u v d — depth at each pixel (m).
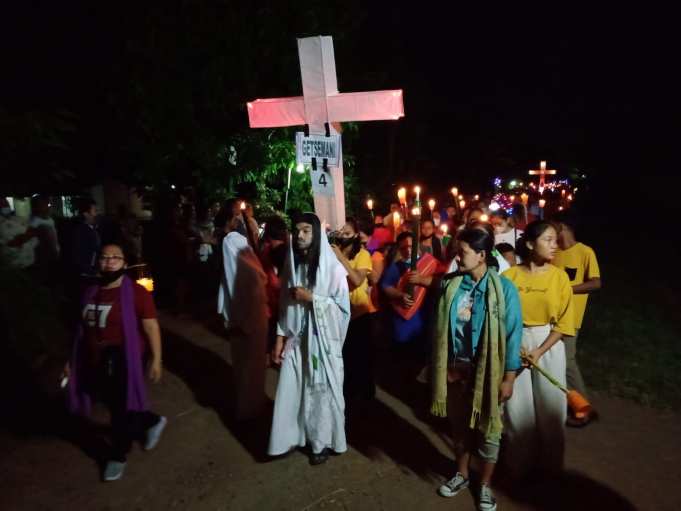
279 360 4.48
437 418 5.26
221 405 5.62
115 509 3.97
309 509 3.92
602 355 6.82
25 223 7.49
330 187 4.06
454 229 8.95
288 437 4.47
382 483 4.20
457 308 3.70
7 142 4.38
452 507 3.88
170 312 9.14
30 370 5.11
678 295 11.22
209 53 9.53
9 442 4.86
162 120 9.31
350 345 5.24
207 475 4.36
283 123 4.12
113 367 4.21
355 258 5.17
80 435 5.01
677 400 5.52
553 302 3.83
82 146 9.90
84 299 4.27
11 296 4.46
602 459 4.43
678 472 4.24
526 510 3.81
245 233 5.45
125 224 10.64
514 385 3.94
